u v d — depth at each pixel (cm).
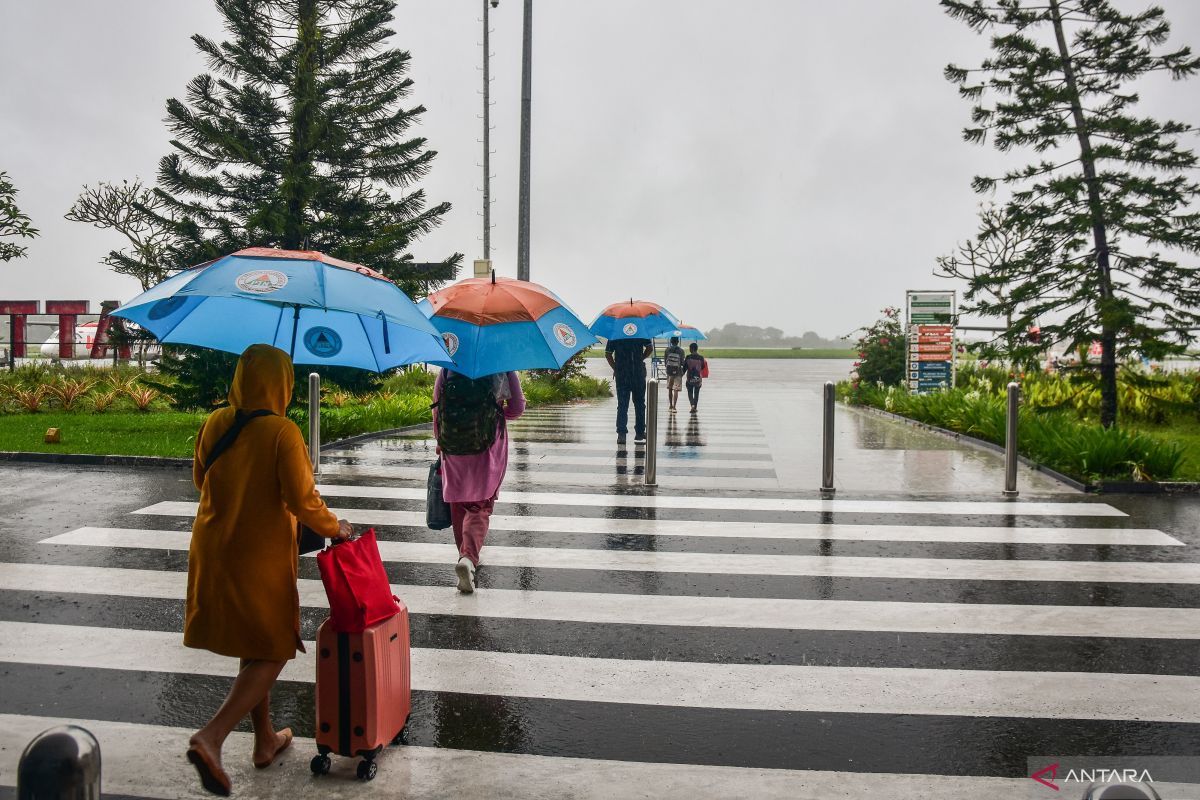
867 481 1077
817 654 519
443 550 748
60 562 695
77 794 240
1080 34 1286
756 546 766
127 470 1095
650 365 3475
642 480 1084
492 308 572
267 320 460
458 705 447
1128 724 427
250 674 353
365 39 1772
